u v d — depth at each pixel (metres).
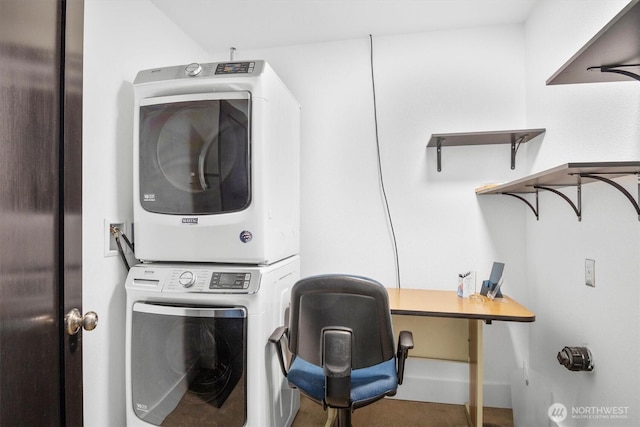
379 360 1.35
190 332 1.49
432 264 2.34
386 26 2.30
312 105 2.51
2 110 0.79
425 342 2.15
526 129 2.08
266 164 1.57
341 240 2.46
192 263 1.65
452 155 2.32
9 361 0.81
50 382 0.94
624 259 1.25
